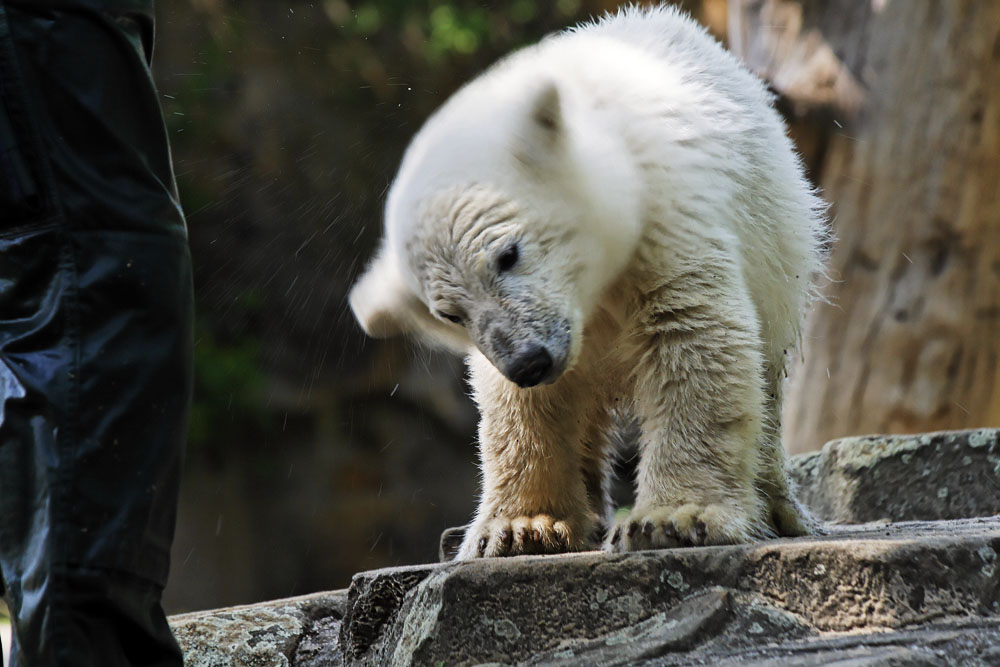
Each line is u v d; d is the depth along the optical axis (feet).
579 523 25.40
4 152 16.29
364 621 21.83
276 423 75.87
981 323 45.65
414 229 22.36
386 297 24.85
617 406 27.43
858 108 46.62
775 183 25.72
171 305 16.80
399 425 78.23
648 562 19.19
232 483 75.36
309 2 80.33
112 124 16.81
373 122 80.12
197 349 74.08
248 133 77.41
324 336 77.20
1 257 16.42
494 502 25.17
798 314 27.22
